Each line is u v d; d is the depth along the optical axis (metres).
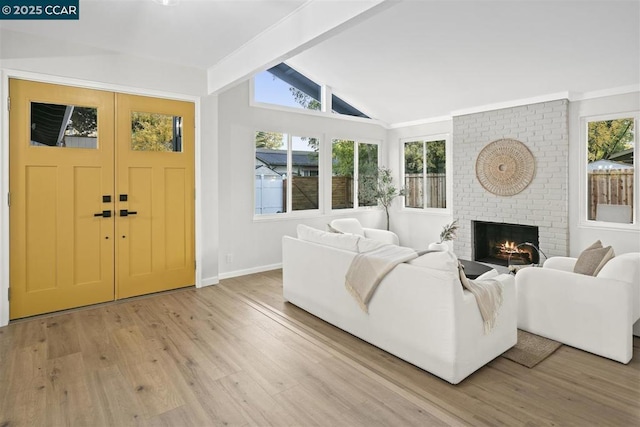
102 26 3.14
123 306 3.65
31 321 3.24
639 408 2.00
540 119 4.82
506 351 2.67
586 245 4.59
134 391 2.15
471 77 4.71
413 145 6.59
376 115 6.61
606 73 4.07
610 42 3.57
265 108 5.21
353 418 1.91
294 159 5.62
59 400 2.06
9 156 3.19
